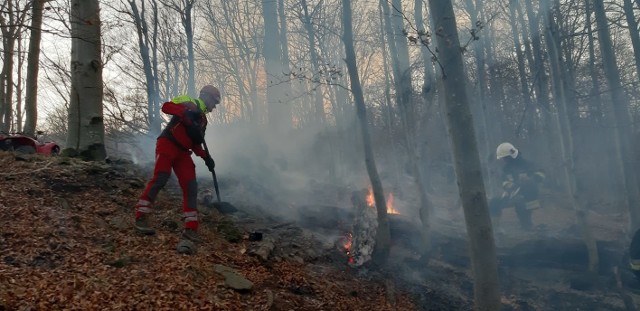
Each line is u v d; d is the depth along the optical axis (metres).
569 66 14.09
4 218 3.96
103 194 5.12
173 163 4.55
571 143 6.52
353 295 4.61
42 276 3.23
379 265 5.54
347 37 5.80
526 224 7.75
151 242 4.27
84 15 6.47
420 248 6.21
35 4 5.52
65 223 4.16
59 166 5.51
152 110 10.32
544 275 6.10
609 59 8.03
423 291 5.25
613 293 5.56
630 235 7.62
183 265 3.84
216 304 3.40
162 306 3.17
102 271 3.49
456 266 6.12
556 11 8.12
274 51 11.57
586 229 6.00
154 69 10.54
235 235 5.13
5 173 4.93
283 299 3.88
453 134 4.09
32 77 10.91
